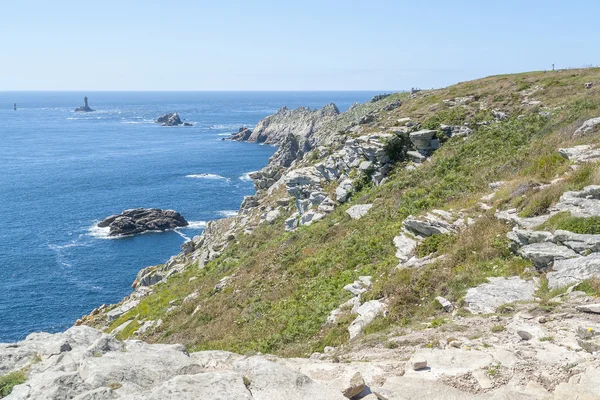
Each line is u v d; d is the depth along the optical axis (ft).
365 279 67.77
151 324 101.14
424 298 52.54
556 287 44.39
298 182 141.28
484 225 63.05
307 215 123.65
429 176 105.40
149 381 27.40
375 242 81.46
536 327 37.04
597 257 45.24
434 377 31.27
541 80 163.32
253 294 87.45
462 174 97.25
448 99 174.40
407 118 159.33
